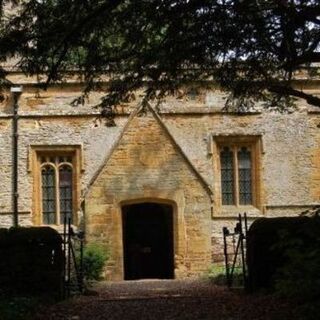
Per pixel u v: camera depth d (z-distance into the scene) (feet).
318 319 26.99
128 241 74.49
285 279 31.22
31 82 68.49
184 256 65.41
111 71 38.50
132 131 66.39
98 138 68.59
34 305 34.24
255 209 68.90
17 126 68.28
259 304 33.68
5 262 38.73
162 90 41.39
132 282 59.31
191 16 31.19
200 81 41.57
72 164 69.05
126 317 32.12
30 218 67.72
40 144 68.28
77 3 30.19
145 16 32.68
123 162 66.03
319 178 69.21
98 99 68.74
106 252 64.13
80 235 49.93
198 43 33.12
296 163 69.41
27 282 38.78
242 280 48.19
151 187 65.87
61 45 32.65
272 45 33.60
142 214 75.05
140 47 36.22
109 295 43.91
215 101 69.51
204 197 66.08
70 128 68.69
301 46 33.76
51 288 39.01
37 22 30.81
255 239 39.73
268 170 69.26
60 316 32.48
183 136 69.10
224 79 39.68
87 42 34.06
